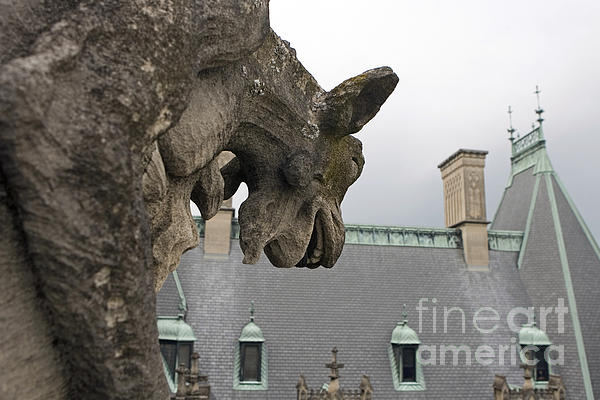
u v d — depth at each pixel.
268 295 23.47
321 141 3.15
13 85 1.32
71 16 1.55
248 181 3.08
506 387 20.94
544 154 30.66
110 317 1.51
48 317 1.53
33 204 1.38
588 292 25.44
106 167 1.47
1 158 1.35
